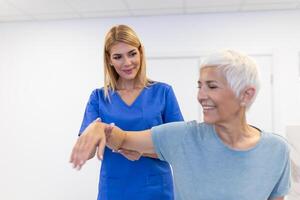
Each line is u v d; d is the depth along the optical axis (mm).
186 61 3582
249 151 821
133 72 1324
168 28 3602
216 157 829
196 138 858
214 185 819
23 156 3730
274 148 833
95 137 814
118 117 1330
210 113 793
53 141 3703
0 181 3746
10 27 3777
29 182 3711
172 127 899
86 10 3404
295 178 2941
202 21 3570
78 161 777
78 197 3639
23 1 3121
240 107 805
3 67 3777
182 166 856
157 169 1310
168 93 1384
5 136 3758
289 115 3455
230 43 3537
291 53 3484
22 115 3746
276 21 3502
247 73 764
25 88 3748
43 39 3740
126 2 3191
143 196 1298
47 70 3730
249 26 3523
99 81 3678
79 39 3707
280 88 3469
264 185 809
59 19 3697
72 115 3691
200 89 800
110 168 1314
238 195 802
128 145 917
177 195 861
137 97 1367
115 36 1273
